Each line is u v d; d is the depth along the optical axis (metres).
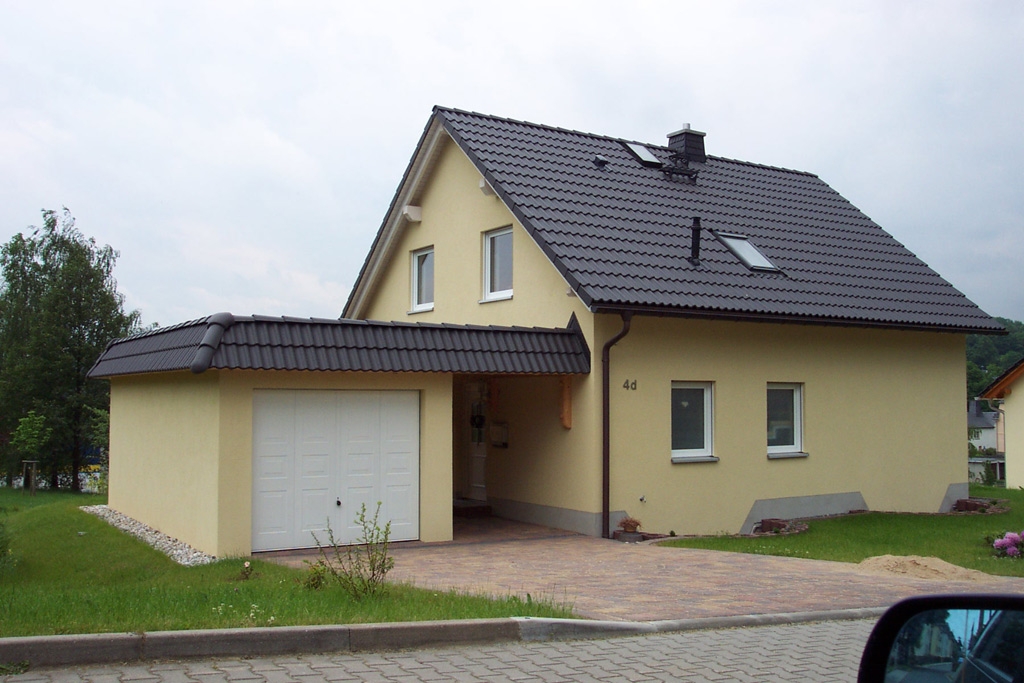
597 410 13.71
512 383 15.62
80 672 5.80
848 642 7.36
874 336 17.39
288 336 11.62
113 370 15.43
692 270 14.91
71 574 11.31
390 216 19.06
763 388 15.70
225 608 7.32
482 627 7.09
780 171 21.56
